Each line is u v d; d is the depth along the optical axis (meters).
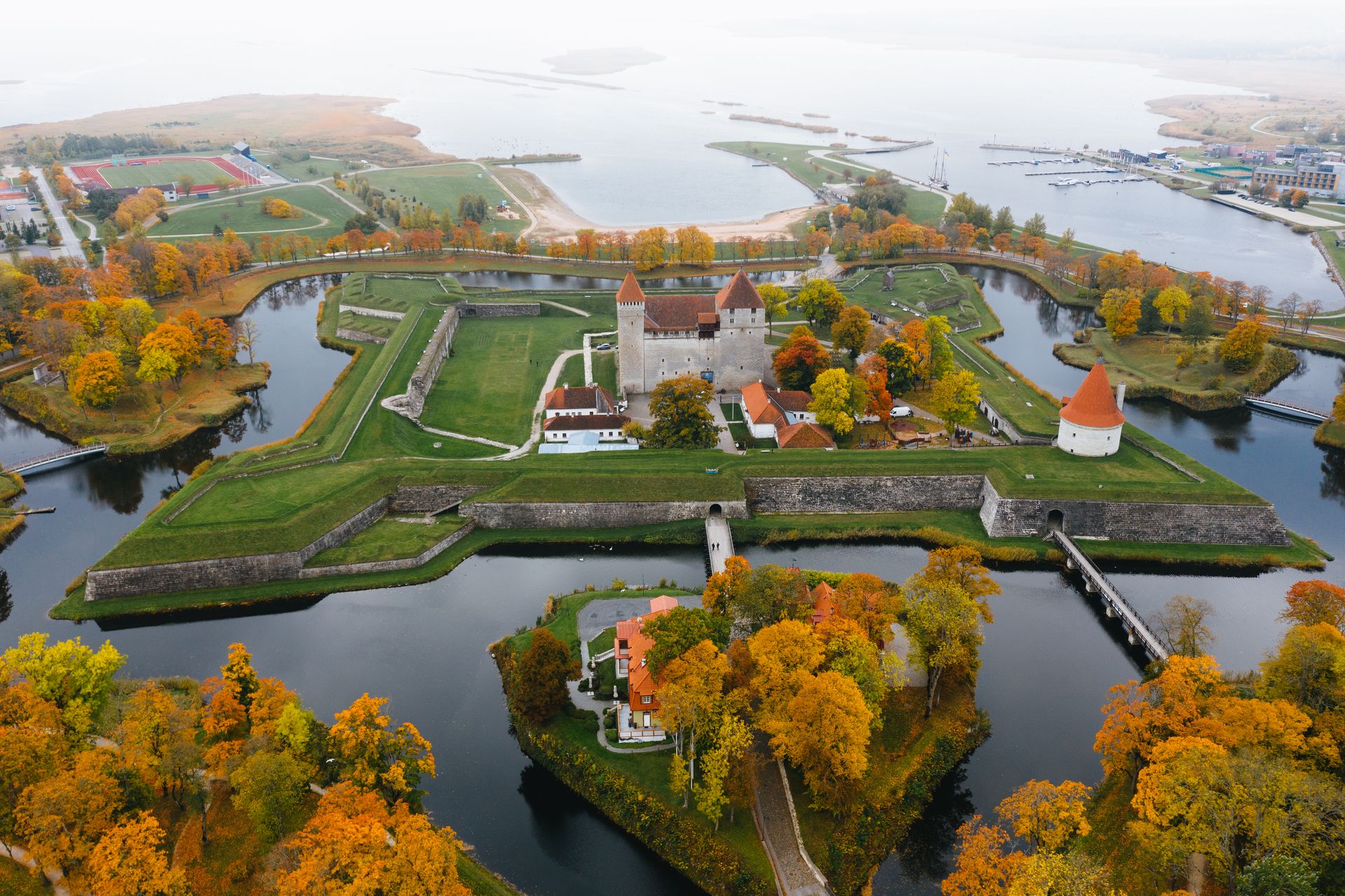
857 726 96.12
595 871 98.69
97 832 86.31
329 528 159.25
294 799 92.00
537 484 171.88
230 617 144.75
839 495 173.50
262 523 158.25
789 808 100.75
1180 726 95.88
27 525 175.62
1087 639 137.62
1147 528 162.38
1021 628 140.00
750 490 173.50
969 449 184.00
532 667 114.00
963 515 171.62
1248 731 92.62
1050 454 180.75
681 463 179.00
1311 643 101.31
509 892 94.88
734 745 95.75
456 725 119.38
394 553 156.62
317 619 143.25
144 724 97.06
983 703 122.19
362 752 95.00
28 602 149.75
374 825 82.25
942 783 109.12
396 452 191.75
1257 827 82.38
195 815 96.94
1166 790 86.75
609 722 113.44
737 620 124.38
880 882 96.31
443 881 81.50
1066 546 158.00
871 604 124.25
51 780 87.62
